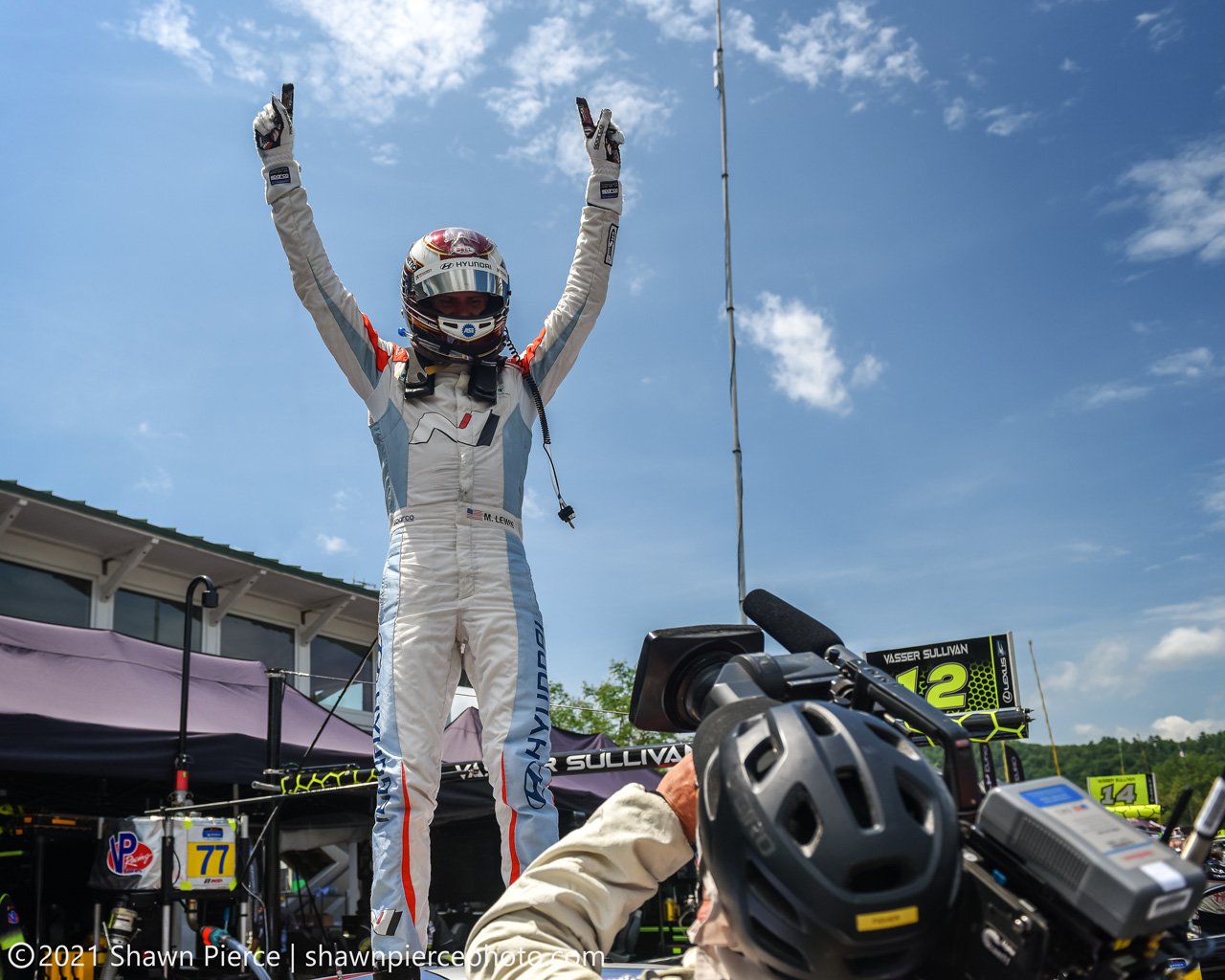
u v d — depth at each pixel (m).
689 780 1.18
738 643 1.33
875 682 1.11
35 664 6.86
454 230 3.39
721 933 1.12
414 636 3.20
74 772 6.23
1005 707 3.99
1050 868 0.86
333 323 3.32
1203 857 0.99
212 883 5.17
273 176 3.30
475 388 3.39
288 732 7.69
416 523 3.29
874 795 0.86
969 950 0.92
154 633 12.71
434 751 3.15
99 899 5.67
